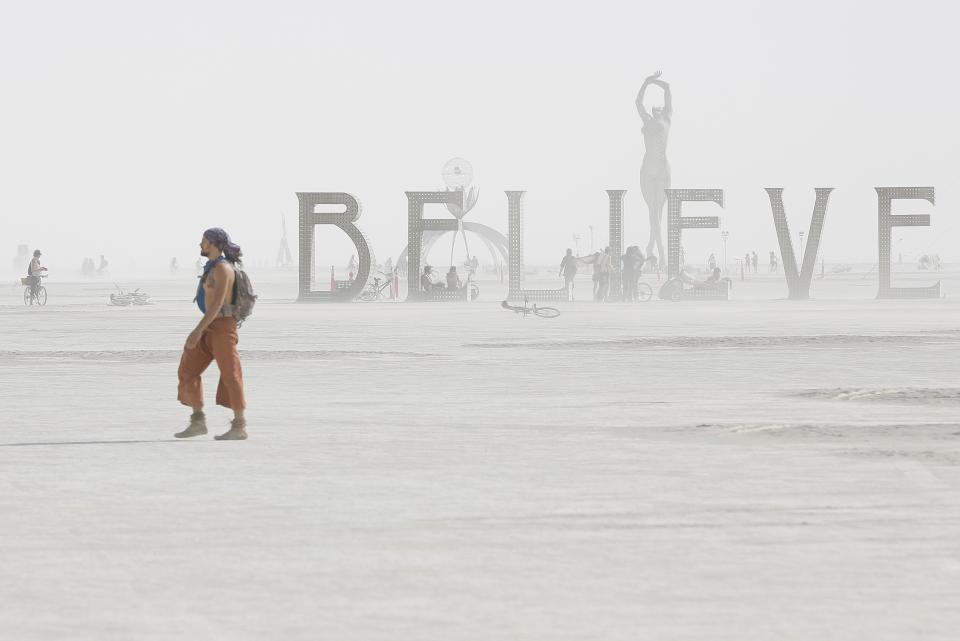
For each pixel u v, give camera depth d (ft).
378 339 290.97
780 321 365.20
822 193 558.56
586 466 107.86
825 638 57.16
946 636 57.47
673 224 554.87
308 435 129.08
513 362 224.33
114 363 224.94
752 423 136.77
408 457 113.60
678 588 66.39
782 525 82.69
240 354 244.22
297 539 78.95
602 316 403.34
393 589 66.49
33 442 124.47
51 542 78.33
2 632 58.70
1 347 266.98
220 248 125.49
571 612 61.77
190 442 124.36
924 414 144.87
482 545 77.00
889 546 76.28
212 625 59.77
